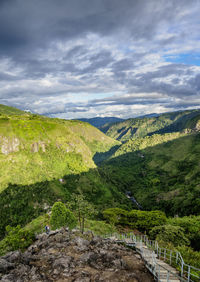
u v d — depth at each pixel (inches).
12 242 1131.3
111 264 657.0
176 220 2417.6
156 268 650.8
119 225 2957.7
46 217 2481.5
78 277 561.0
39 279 558.3
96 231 2224.4
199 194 5113.2
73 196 1945.1
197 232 1942.7
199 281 603.5
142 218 3036.4
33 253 864.3
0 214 5659.5
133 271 621.3
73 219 1868.8
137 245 1015.0
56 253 790.5
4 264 643.5
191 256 931.3
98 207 5807.1
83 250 813.9
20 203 6141.7
